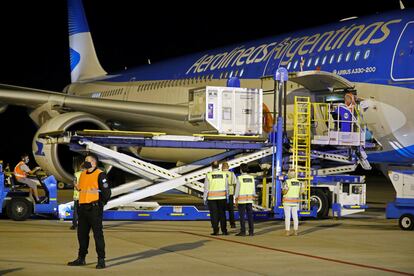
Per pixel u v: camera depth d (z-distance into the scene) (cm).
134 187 1625
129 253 1079
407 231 1423
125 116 2061
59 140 1528
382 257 1068
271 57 2031
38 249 1106
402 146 1667
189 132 2064
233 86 1788
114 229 1409
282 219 1636
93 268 945
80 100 2056
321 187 1662
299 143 1677
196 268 951
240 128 1658
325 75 1695
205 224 1522
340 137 1631
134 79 2906
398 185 1463
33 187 1550
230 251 1114
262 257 1055
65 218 1531
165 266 964
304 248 1157
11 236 1265
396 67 1627
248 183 1317
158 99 2633
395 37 1662
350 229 1453
